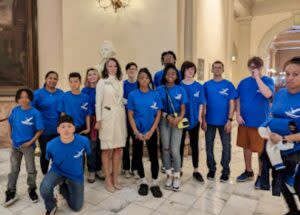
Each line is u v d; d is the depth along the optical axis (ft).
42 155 10.09
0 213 7.75
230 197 8.90
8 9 15.79
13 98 16.17
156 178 9.23
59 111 9.66
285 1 28.76
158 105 9.12
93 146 10.03
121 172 11.34
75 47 15.47
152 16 14.90
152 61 15.06
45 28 16.28
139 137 8.87
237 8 29.04
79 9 15.44
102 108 9.13
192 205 8.30
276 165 5.79
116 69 9.29
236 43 32.35
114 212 7.83
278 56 59.52
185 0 15.01
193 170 11.59
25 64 16.17
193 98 10.04
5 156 13.56
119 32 15.61
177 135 9.37
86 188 9.60
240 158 13.56
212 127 10.31
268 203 8.48
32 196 8.50
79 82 9.80
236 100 10.31
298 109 5.49
